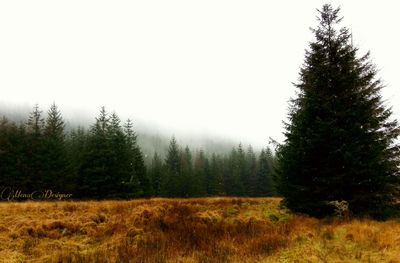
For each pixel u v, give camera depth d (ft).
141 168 161.99
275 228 41.63
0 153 128.47
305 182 49.55
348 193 46.83
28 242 35.32
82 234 40.01
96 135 131.64
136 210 48.70
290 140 50.85
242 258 30.50
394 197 47.91
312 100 48.67
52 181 128.26
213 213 49.39
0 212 46.55
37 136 138.51
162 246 34.81
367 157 45.11
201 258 30.89
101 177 121.60
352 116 46.60
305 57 53.16
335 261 27.76
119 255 32.12
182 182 223.92
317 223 43.19
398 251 28.63
